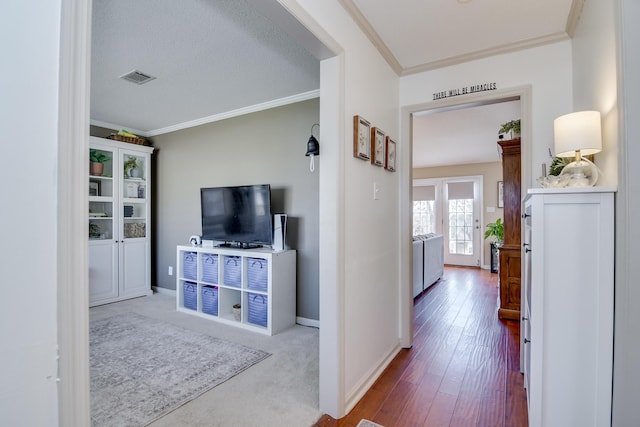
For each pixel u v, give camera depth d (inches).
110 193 167.6
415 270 173.0
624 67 47.8
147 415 70.8
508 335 120.0
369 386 83.7
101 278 161.0
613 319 50.4
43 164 25.6
